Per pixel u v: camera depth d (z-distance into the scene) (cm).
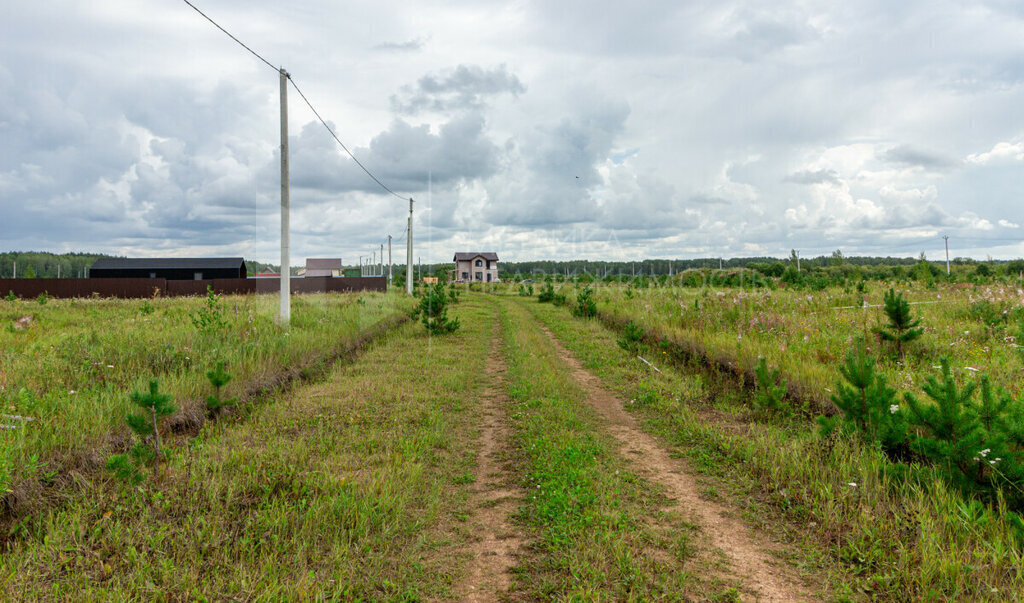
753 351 957
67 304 2217
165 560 348
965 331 1001
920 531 375
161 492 436
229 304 2052
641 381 956
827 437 561
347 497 448
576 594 329
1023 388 636
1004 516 371
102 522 392
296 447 572
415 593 334
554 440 639
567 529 412
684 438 653
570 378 1020
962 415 432
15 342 970
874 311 1319
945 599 312
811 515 431
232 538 387
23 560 340
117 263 4912
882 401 530
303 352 1077
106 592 315
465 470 560
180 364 847
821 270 4034
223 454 536
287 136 1389
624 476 528
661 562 366
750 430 650
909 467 451
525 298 4203
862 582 340
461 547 398
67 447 495
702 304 1648
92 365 782
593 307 2211
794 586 340
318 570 354
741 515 445
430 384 940
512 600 330
